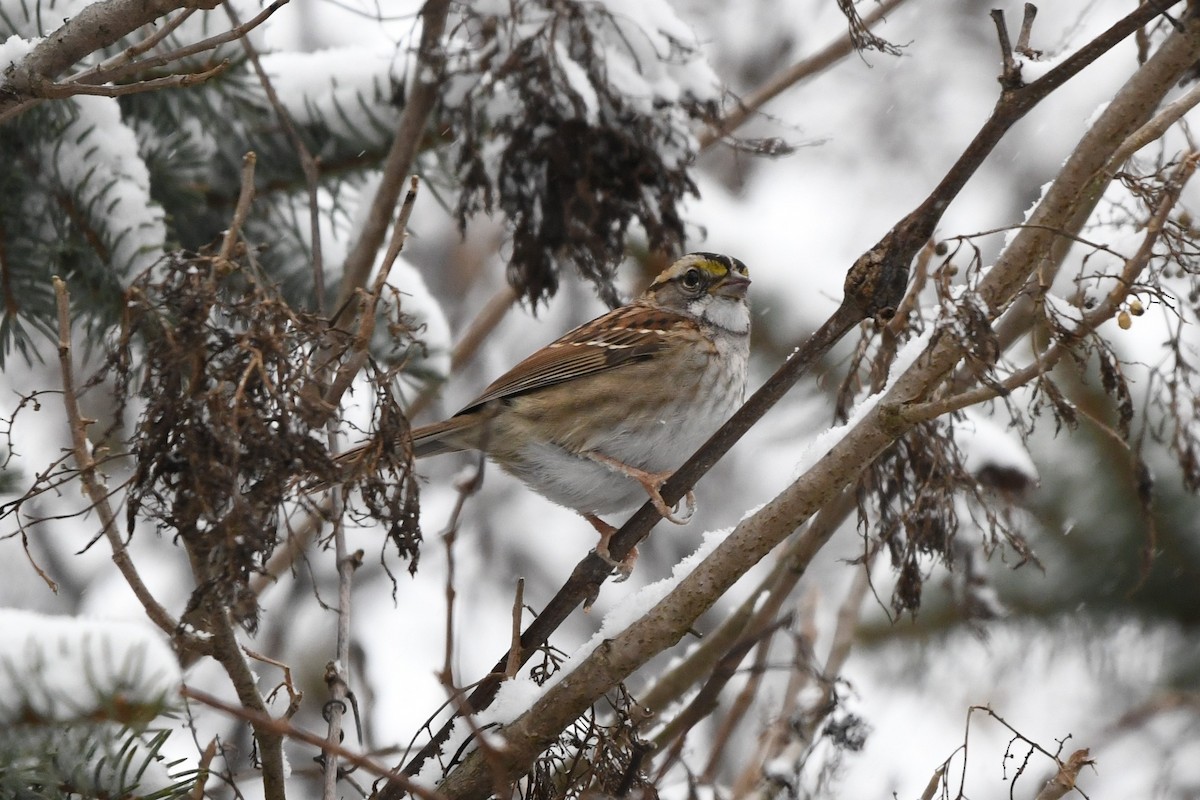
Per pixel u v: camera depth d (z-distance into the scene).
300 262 9.45
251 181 5.75
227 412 5.39
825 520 9.12
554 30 8.25
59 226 7.97
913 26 18.86
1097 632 10.98
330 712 6.91
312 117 9.06
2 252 8.09
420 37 8.67
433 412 15.38
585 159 8.40
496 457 10.41
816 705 8.90
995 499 9.08
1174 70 6.09
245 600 5.38
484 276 16.50
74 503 13.34
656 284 11.14
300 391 5.63
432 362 9.87
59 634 5.29
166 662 5.29
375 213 8.73
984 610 9.40
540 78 8.27
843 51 11.67
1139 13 5.77
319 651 13.34
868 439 6.31
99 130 7.99
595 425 10.29
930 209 6.11
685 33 8.68
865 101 18.72
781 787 8.59
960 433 9.13
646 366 10.44
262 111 8.98
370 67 9.18
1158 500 10.34
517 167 8.46
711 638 9.84
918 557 9.40
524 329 16.20
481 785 6.87
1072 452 10.48
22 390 12.11
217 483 5.30
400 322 6.11
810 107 18.53
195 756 8.45
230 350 5.54
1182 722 12.05
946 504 7.94
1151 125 6.30
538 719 6.83
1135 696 11.40
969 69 18.70
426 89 8.55
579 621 15.42
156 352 5.52
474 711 7.29
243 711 5.31
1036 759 11.69
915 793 11.26
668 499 7.14
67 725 5.26
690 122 8.95
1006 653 11.39
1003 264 6.32
